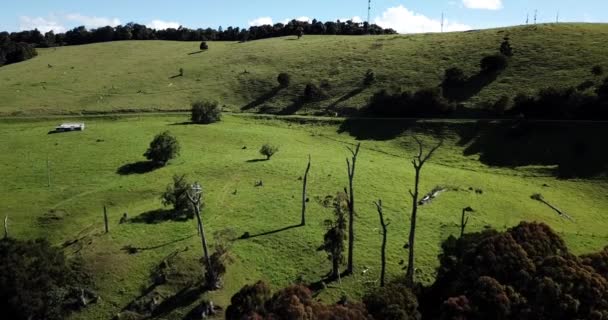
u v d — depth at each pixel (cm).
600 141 9488
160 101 14050
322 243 5959
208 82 15612
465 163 9650
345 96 13600
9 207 7112
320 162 9038
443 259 4962
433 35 17638
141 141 10350
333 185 7750
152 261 5519
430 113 11788
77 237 6166
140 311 4850
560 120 10388
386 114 12156
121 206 7175
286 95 14250
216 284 5100
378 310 4094
